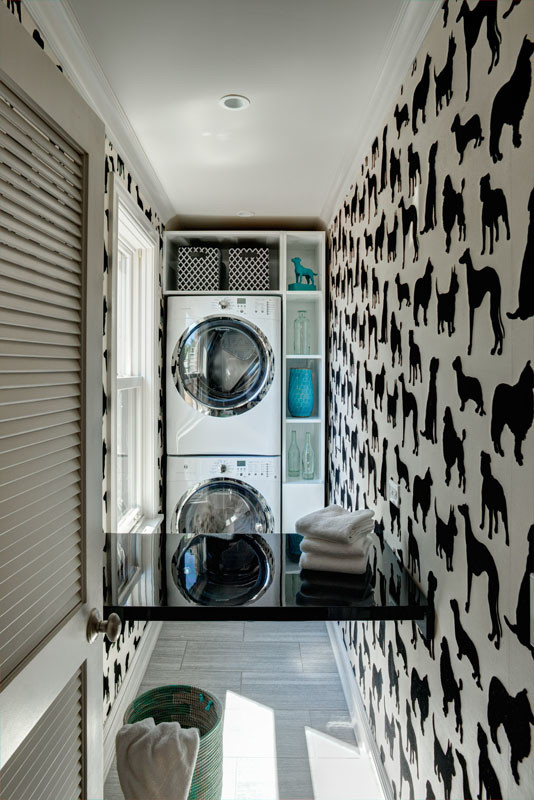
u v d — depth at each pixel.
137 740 1.51
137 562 1.94
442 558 1.35
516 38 0.96
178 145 2.42
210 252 3.48
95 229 1.09
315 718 2.33
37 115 0.87
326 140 2.36
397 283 1.80
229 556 2.01
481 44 1.12
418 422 1.56
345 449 2.85
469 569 1.18
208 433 3.37
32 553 0.86
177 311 3.37
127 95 1.98
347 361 2.79
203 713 1.88
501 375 1.02
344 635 2.69
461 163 1.23
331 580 1.71
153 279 3.07
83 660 1.05
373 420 2.16
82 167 1.04
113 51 1.71
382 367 2.01
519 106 0.95
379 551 1.91
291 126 2.23
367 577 1.71
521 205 0.95
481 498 1.12
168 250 3.51
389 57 1.70
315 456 3.73
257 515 3.38
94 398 1.09
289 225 3.75
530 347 0.92
